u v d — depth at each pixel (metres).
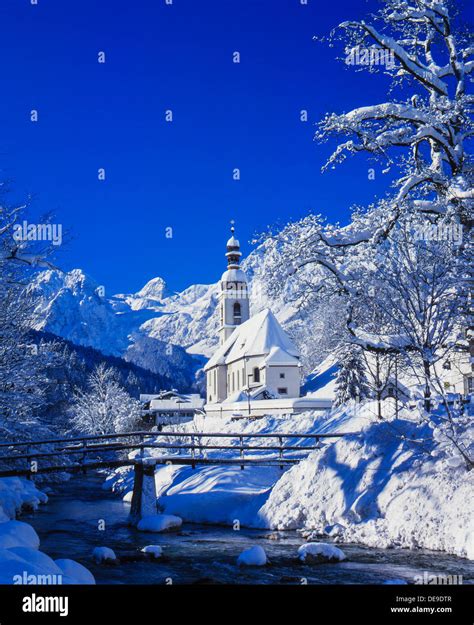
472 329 22.23
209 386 122.75
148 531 23.09
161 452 42.97
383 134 23.05
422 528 18.34
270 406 66.31
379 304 22.44
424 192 23.89
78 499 36.31
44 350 32.94
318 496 22.61
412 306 21.92
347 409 41.06
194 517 25.75
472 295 22.14
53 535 22.36
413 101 24.64
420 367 22.03
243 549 19.12
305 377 100.31
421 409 20.05
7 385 30.30
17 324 29.91
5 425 30.78
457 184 22.52
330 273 23.42
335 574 15.12
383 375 34.06
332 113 23.00
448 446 19.83
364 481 21.55
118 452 69.31
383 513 20.09
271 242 23.12
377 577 14.72
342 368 59.31
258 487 28.78
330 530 20.73
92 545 20.17
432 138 23.25
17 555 11.12
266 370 89.38
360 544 19.03
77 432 84.12
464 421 19.69
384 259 22.48
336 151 23.00
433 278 21.70
